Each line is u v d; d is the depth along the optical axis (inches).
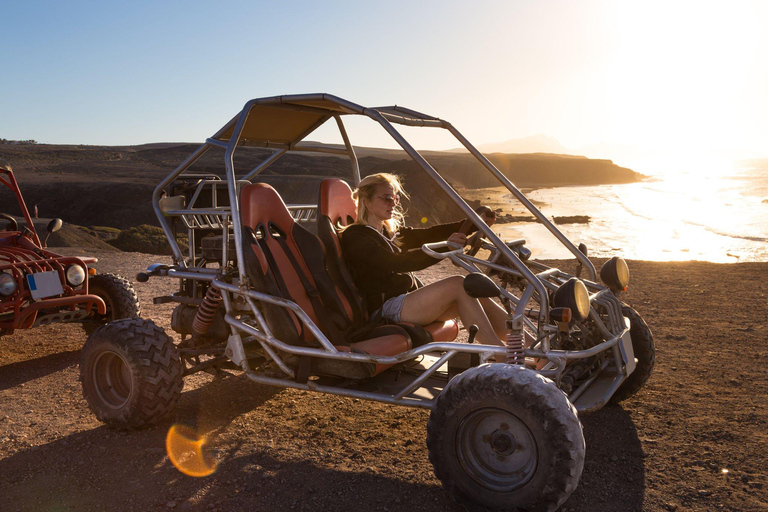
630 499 125.5
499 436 117.0
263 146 197.0
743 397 182.4
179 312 196.1
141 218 4793.3
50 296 238.7
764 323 275.7
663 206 5068.9
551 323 141.4
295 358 155.0
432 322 170.2
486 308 162.1
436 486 134.0
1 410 190.4
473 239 161.9
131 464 147.5
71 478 141.3
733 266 476.4
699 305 320.8
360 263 162.1
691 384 196.5
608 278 161.6
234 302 170.7
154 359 161.9
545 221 170.2
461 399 118.6
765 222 3267.7
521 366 119.3
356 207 186.5
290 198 3794.3
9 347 270.5
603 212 4579.2
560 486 110.0
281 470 142.6
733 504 122.0
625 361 147.9
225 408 186.1
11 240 259.0
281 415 179.3
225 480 138.0
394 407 185.3
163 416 166.7
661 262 510.9
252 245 155.6
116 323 168.2
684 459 143.3
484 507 118.3
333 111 185.6
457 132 173.6
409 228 195.3
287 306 151.1
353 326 158.9
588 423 166.9
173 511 125.1
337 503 127.0
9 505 129.5
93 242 1160.8
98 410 169.0
